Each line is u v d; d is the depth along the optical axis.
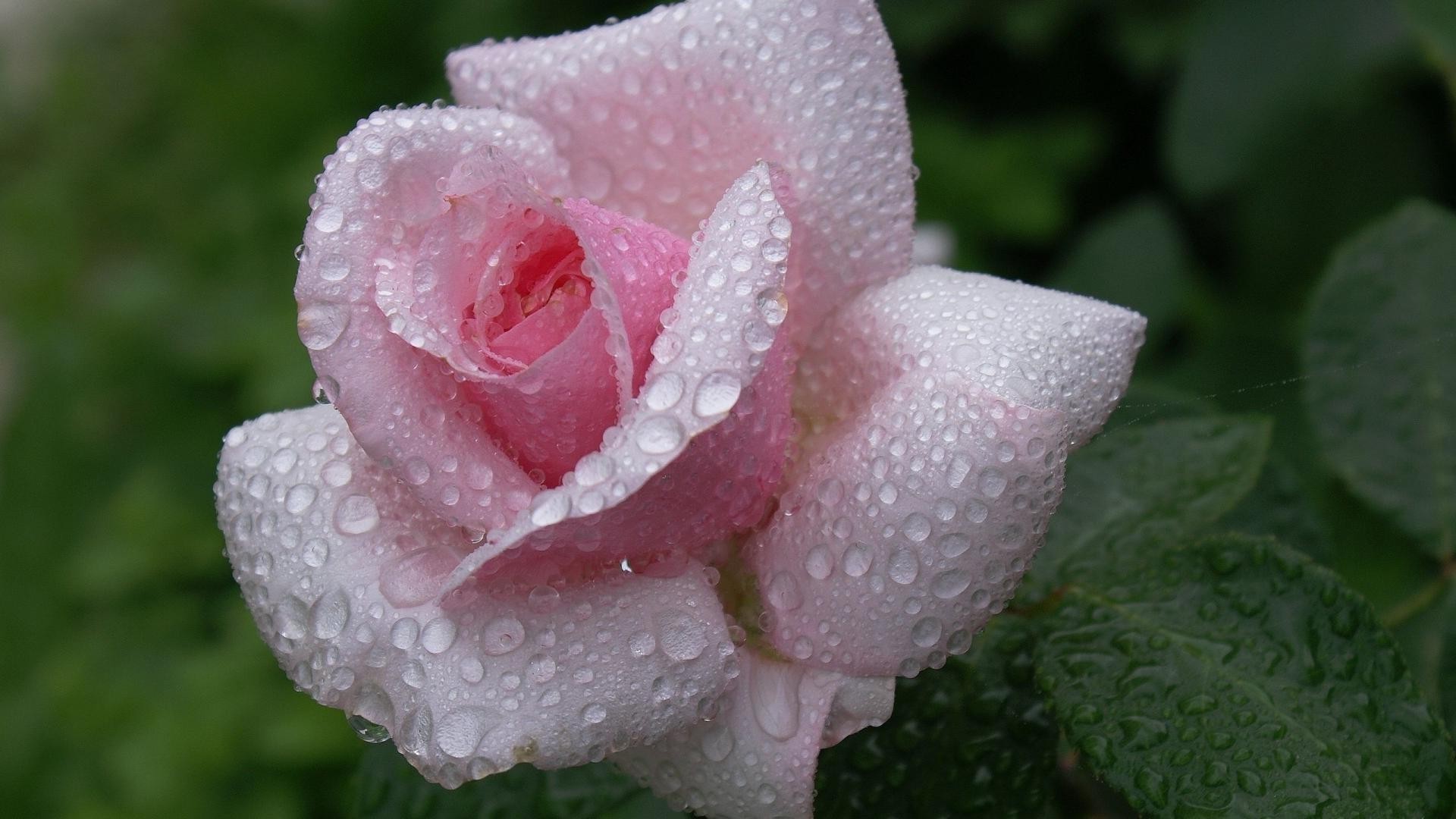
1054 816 0.30
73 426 0.81
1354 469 0.31
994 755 0.27
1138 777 0.25
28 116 1.15
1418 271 0.31
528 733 0.25
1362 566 0.35
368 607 0.26
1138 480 0.29
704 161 0.27
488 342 0.26
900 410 0.26
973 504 0.25
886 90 0.27
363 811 0.29
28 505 0.82
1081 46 0.59
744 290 0.25
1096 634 0.27
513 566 0.25
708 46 0.27
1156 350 0.45
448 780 0.25
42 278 0.99
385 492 0.26
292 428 0.27
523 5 0.63
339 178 0.26
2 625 0.81
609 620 0.25
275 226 0.79
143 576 0.70
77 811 0.60
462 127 0.26
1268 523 0.31
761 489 0.26
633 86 0.27
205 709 0.61
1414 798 0.25
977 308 0.26
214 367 0.75
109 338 0.81
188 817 0.59
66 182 1.01
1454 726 0.30
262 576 0.26
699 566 0.26
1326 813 0.25
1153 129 0.59
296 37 0.91
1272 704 0.26
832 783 0.27
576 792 0.29
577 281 0.26
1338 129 0.45
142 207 0.97
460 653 0.25
